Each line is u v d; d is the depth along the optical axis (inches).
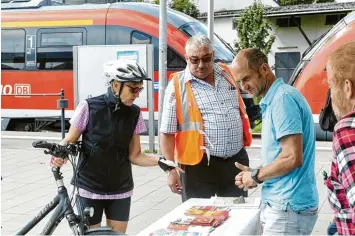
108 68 162.7
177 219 138.9
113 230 154.5
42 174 373.1
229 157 187.5
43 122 629.6
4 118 642.2
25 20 639.8
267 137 143.5
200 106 185.9
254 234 141.4
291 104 138.6
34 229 187.5
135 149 172.9
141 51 429.7
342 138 92.4
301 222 141.9
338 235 99.5
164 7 423.2
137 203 301.1
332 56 97.6
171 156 188.7
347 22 534.6
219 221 135.6
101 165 164.4
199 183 187.3
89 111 163.0
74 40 619.5
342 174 91.8
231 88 190.4
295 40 1173.1
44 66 630.5
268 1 1238.9
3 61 642.8
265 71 144.7
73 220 150.3
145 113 546.6
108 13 609.9
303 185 141.7
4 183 346.9
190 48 183.9
